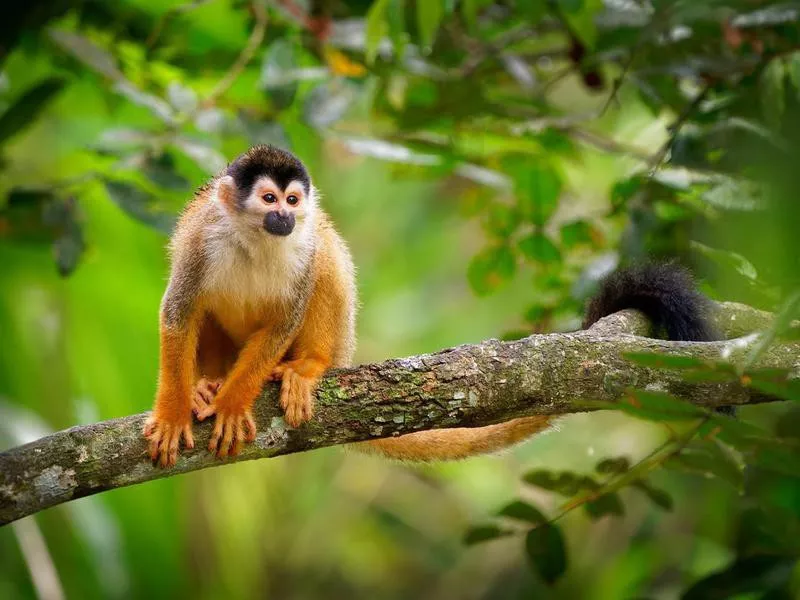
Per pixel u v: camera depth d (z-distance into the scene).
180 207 12.34
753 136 9.79
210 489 15.52
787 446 7.36
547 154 12.38
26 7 11.79
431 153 12.16
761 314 10.02
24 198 10.72
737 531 10.57
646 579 14.67
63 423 13.12
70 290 13.30
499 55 12.67
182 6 11.97
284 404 8.66
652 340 8.71
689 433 7.89
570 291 11.15
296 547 19.38
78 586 12.66
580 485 9.02
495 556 19.48
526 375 8.44
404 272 21.06
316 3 12.73
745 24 10.69
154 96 12.32
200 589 15.16
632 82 11.38
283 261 9.65
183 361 9.20
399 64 12.06
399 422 8.42
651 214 10.58
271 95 11.22
